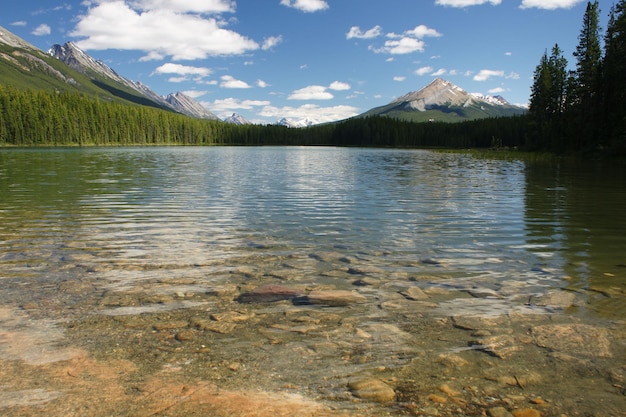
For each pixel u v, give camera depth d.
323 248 9.12
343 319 5.40
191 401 3.62
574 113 65.12
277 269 7.58
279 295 6.27
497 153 78.56
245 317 5.46
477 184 23.22
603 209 14.31
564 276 7.11
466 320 5.36
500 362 4.31
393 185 22.77
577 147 62.09
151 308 5.74
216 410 3.49
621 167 38.09
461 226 11.53
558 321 5.29
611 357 4.39
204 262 7.99
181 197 17.39
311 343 4.74
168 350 4.56
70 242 9.54
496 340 4.79
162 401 3.62
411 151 103.81
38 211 13.68
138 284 6.71
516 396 3.73
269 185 22.62
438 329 5.10
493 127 140.12
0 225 11.40
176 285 6.69
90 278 6.98
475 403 3.63
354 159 58.84
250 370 4.16
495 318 5.41
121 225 11.55
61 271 7.34
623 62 55.16
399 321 5.34
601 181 24.73
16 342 4.68
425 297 6.18
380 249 9.04
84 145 133.25
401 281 6.92
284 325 5.22
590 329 5.05
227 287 6.61
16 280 6.83
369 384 3.91
